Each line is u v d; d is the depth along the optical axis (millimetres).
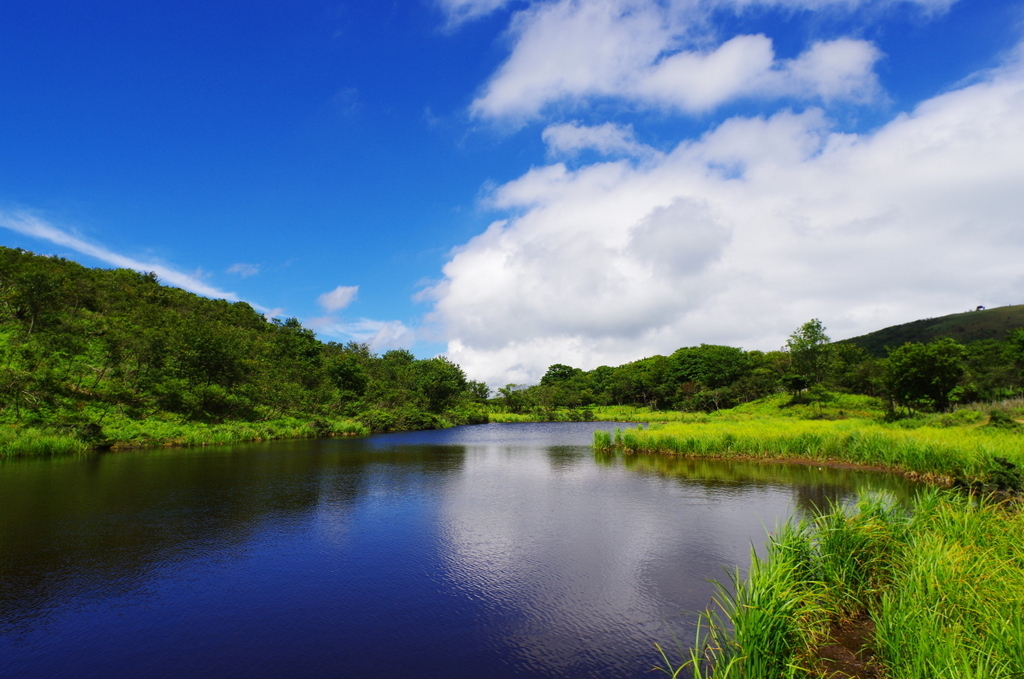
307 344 81312
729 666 5484
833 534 8594
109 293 62625
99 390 38719
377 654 7523
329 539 13258
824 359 65500
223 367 49344
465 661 7301
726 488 19438
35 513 15438
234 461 28000
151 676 6910
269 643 7844
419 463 28422
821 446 25547
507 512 16125
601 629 8266
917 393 39219
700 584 10070
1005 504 12281
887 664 6039
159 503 17031
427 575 10703
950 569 6602
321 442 42562
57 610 8953
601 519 15094
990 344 65938
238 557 11820
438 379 80812
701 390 94438
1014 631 5055
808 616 7160
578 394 118625
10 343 40000
